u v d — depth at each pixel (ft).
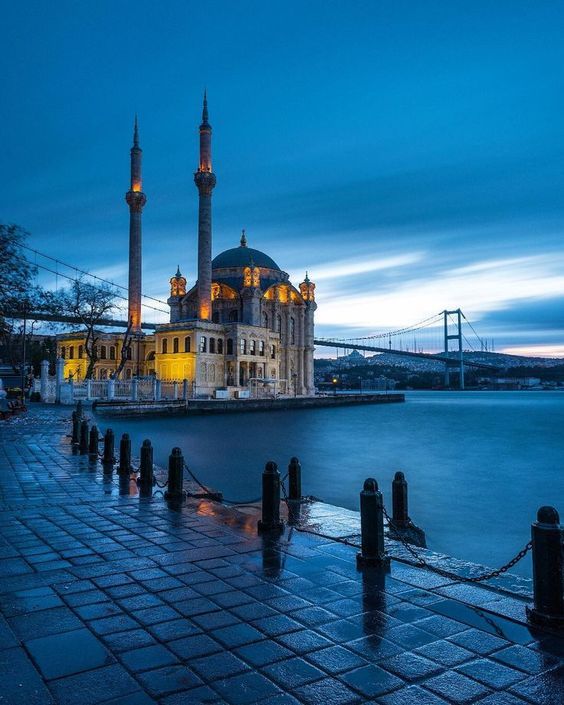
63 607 20.06
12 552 26.81
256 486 71.20
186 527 32.12
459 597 21.39
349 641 17.53
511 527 54.95
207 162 286.05
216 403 230.68
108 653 16.57
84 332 282.97
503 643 17.49
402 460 107.24
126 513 35.70
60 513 35.60
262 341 294.87
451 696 14.43
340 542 29.22
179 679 15.15
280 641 17.48
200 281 281.54
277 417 232.12
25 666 15.74
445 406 380.37
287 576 23.66
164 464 88.43
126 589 21.94
